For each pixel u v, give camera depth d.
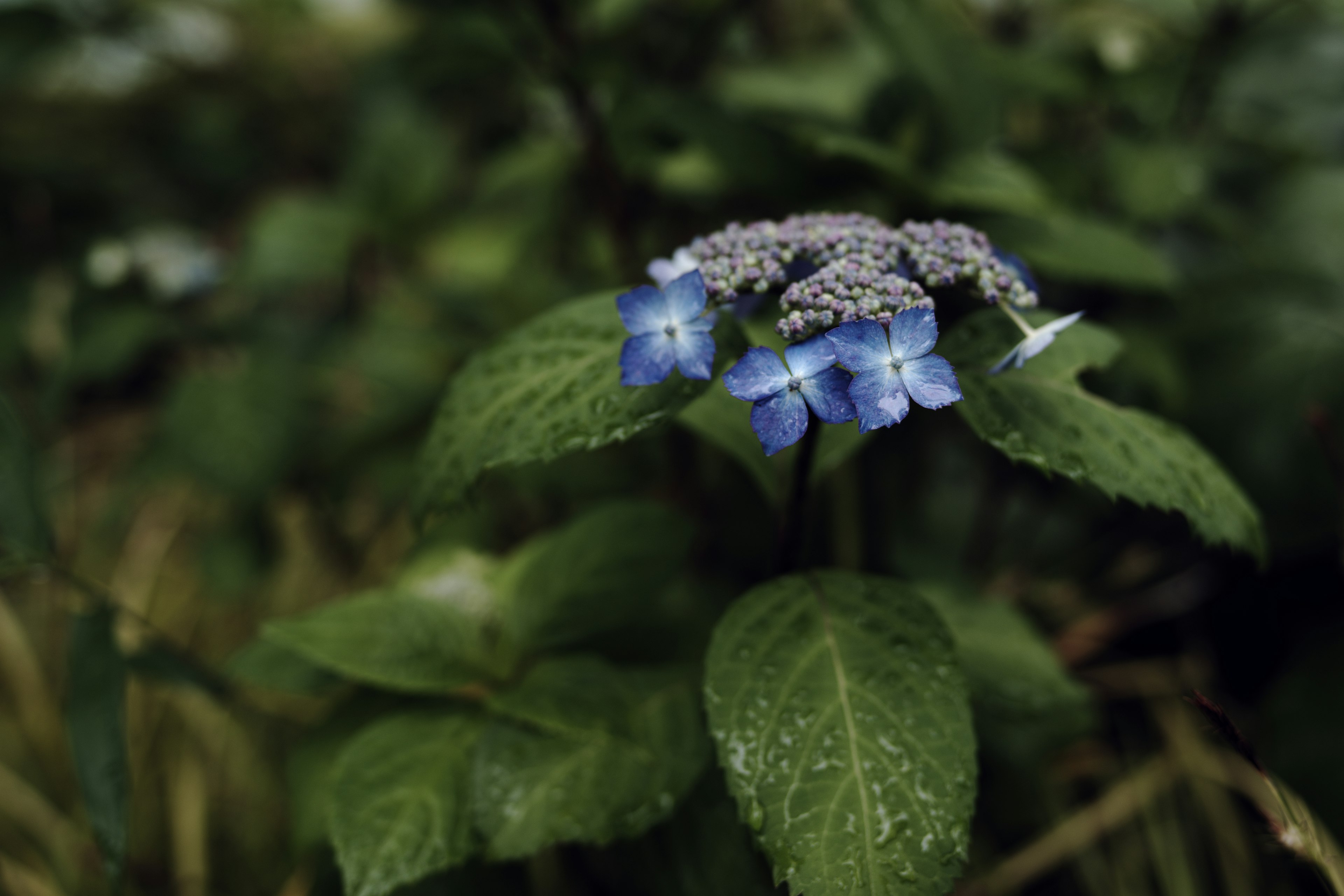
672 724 0.55
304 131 1.32
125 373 1.06
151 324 0.92
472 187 1.15
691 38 0.81
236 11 1.22
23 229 1.08
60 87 1.31
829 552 0.72
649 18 0.85
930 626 0.50
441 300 0.92
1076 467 0.48
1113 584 0.80
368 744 0.55
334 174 1.32
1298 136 0.83
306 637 0.56
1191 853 0.69
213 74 1.27
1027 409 0.49
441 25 0.74
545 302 0.83
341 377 0.97
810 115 0.72
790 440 0.45
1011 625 0.61
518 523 0.86
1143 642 0.80
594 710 0.55
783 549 0.55
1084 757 0.72
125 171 1.25
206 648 0.91
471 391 0.51
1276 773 0.67
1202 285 0.77
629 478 0.74
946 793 0.47
